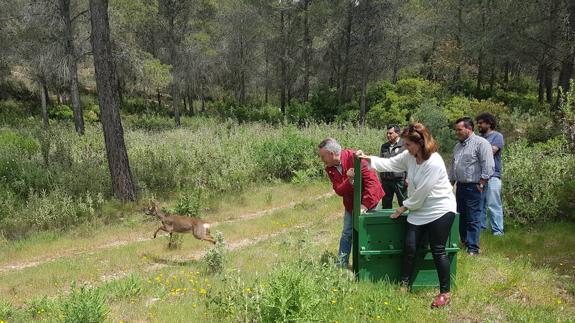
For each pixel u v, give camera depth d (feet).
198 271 23.48
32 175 44.04
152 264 27.17
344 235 20.22
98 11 41.01
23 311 20.06
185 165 51.03
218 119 121.29
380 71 127.85
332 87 143.54
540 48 78.18
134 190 43.29
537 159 32.99
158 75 92.68
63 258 30.17
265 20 128.47
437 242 16.22
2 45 100.07
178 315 16.46
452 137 73.46
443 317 15.23
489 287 18.01
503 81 152.25
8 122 109.40
